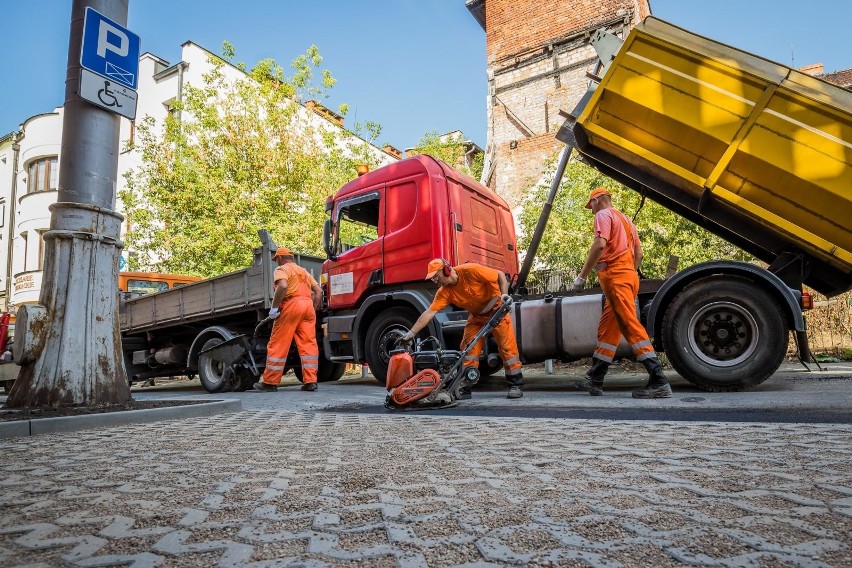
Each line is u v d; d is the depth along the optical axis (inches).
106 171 179.5
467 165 872.9
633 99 199.3
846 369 266.7
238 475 80.3
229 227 496.1
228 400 179.9
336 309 294.7
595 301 217.2
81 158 174.6
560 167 253.0
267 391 273.7
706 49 185.9
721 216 202.7
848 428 104.2
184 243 499.8
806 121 171.3
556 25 650.8
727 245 315.0
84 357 167.0
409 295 250.7
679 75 190.5
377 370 265.7
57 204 170.9
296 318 271.4
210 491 71.2
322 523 56.3
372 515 58.4
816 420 116.6
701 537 48.9
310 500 65.2
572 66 634.2
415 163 263.6
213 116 529.3
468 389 194.9
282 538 52.1
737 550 45.8
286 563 45.7
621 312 178.7
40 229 876.6
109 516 60.9
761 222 185.8
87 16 173.3
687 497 61.6
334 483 73.5
